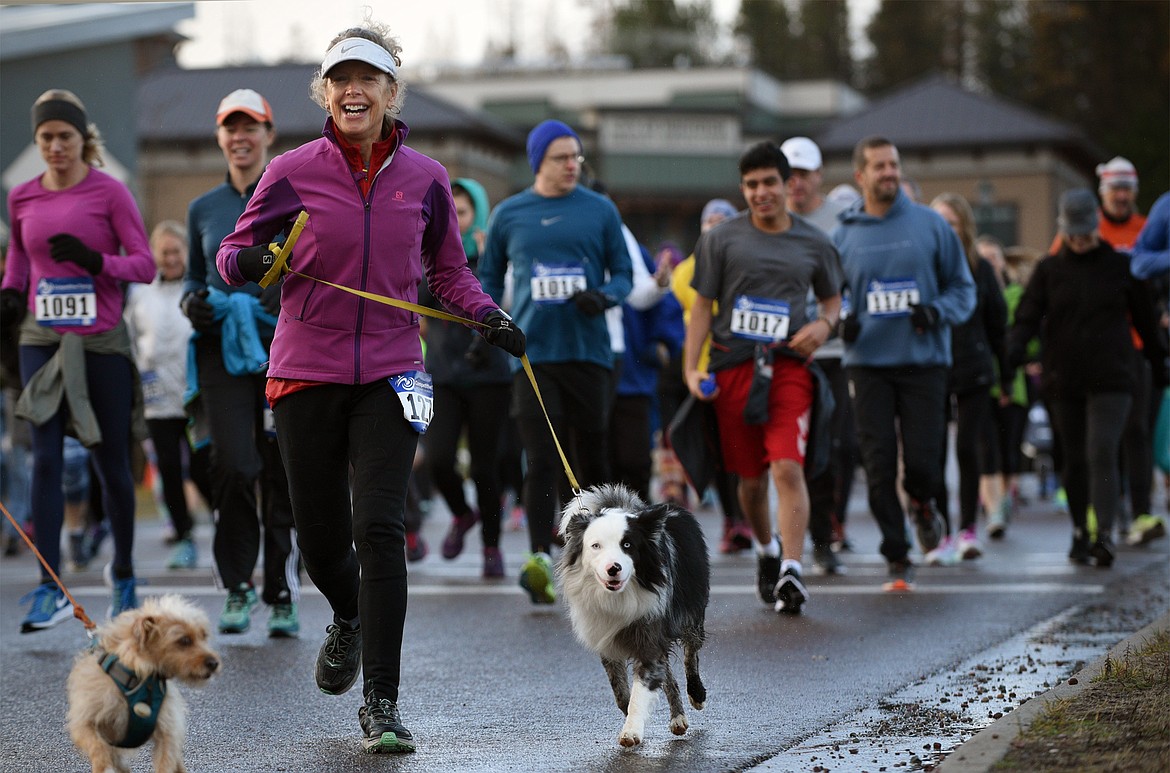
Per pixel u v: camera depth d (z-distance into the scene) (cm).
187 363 1437
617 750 948
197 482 1869
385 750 942
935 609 1525
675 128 9075
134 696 826
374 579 954
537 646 1355
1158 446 2569
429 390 980
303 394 970
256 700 1132
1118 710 906
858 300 1697
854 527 2595
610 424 1931
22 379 1473
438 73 10138
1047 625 1405
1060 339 1891
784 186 1518
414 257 984
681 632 1015
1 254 2094
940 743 932
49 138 1440
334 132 973
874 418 1692
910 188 2161
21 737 1025
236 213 1425
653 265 2025
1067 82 12638
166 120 7819
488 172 8331
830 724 1015
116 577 1477
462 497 1961
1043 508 2995
